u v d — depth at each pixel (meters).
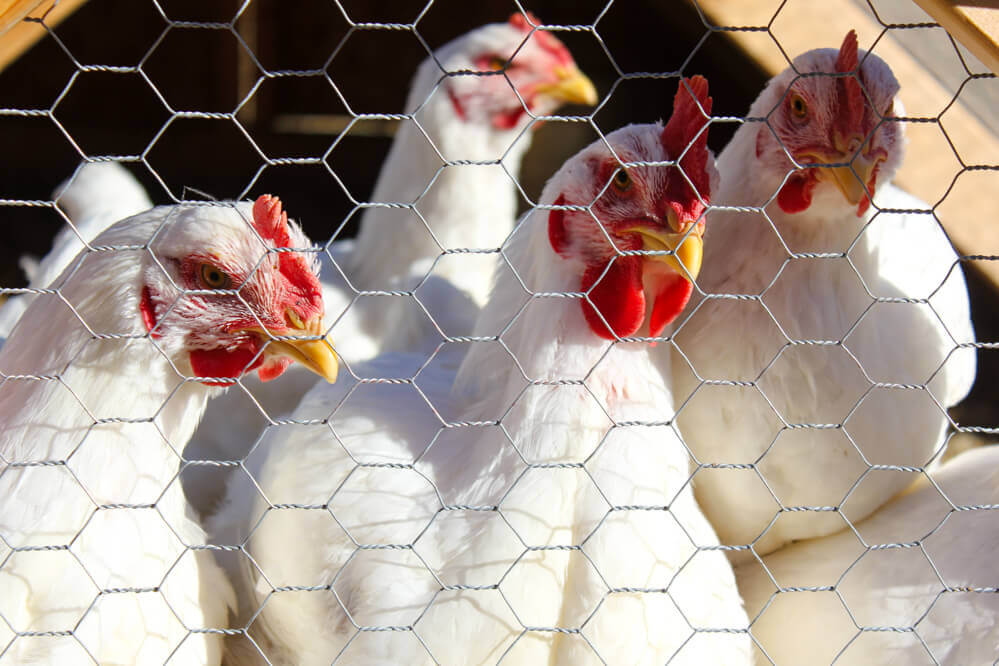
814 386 0.54
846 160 0.52
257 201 0.51
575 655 0.50
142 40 1.34
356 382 0.57
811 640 0.55
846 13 0.88
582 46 1.40
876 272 0.55
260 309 0.50
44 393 0.49
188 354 0.50
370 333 0.70
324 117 1.40
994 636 0.52
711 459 0.56
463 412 0.55
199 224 0.49
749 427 0.55
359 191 1.30
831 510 0.52
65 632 0.48
